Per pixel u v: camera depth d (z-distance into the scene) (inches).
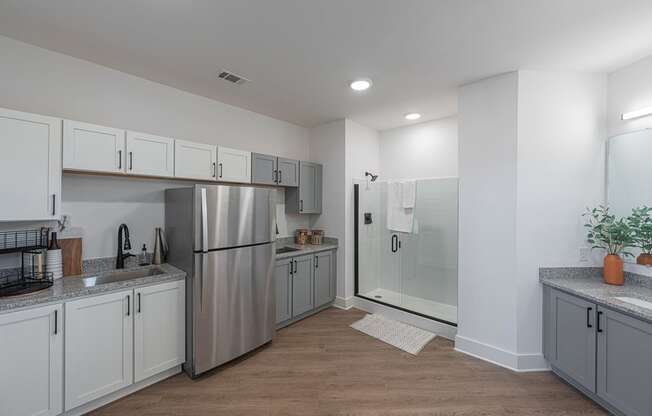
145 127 102.2
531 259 92.7
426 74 96.8
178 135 110.9
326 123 156.4
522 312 92.9
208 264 89.2
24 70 79.6
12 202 68.8
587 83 94.0
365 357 102.0
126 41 78.4
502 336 95.9
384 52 83.5
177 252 95.8
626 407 65.5
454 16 66.9
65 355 68.1
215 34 74.9
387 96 117.0
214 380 88.0
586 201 93.7
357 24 70.4
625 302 68.6
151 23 70.1
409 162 160.2
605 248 92.4
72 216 87.3
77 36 76.0
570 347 81.4
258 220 104.7
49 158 73.7
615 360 68.3
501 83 95.9
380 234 155.5
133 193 99.7
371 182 156.6
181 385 85.1
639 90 85.0
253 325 102.7
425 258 138.0
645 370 61.7
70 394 68.7
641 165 83.5
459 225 105.0
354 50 82.5
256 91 112.8
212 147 108.7
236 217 97.0
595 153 94.0
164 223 106.1
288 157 153.9
